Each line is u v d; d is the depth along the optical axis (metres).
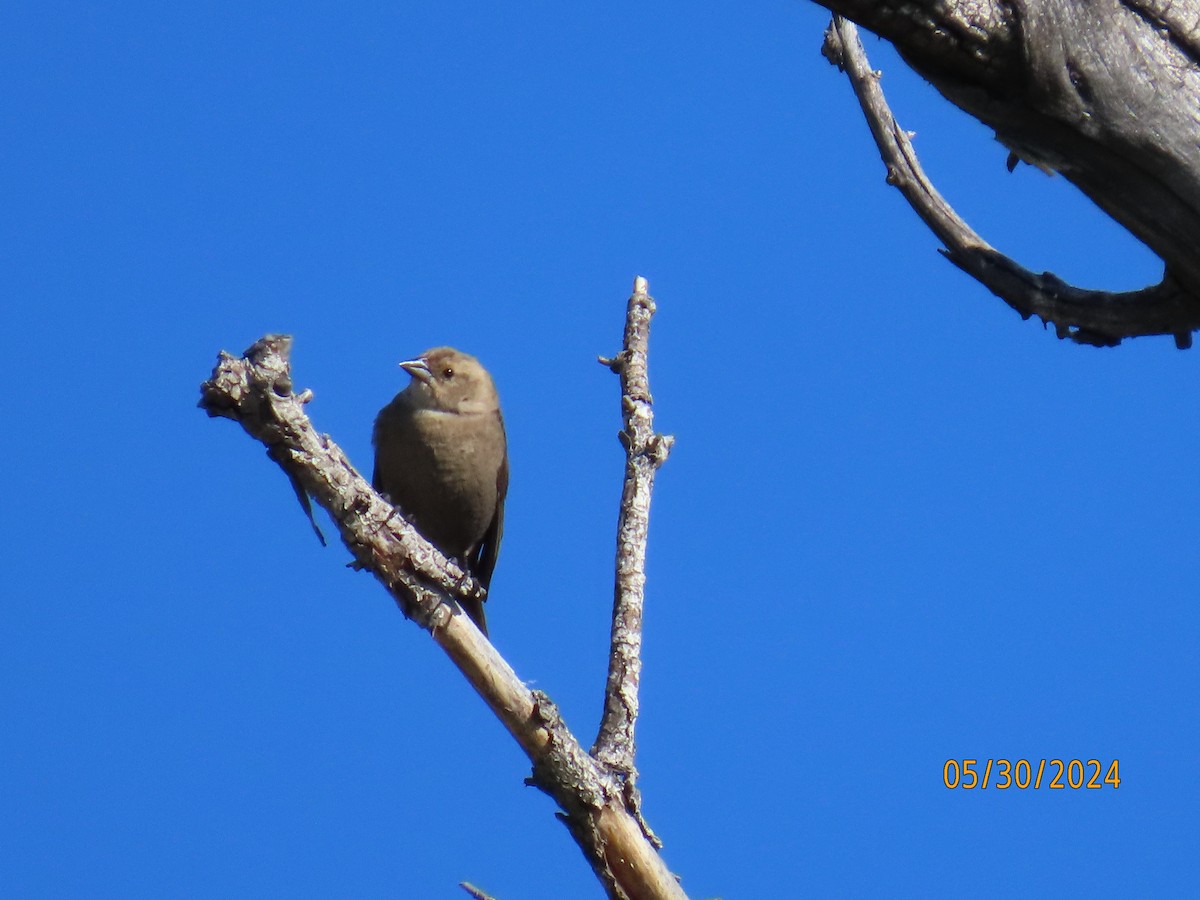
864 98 10.23
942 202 9.94
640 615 8.70
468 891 7.85
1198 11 8.31
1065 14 8.11
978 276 9.70
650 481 9.18
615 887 7.94
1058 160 8.54
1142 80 8.23
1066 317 9.44
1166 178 8.34
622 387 9.55
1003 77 8.23
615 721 8.30
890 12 7.96
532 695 7.96
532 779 7.98
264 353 7.63
